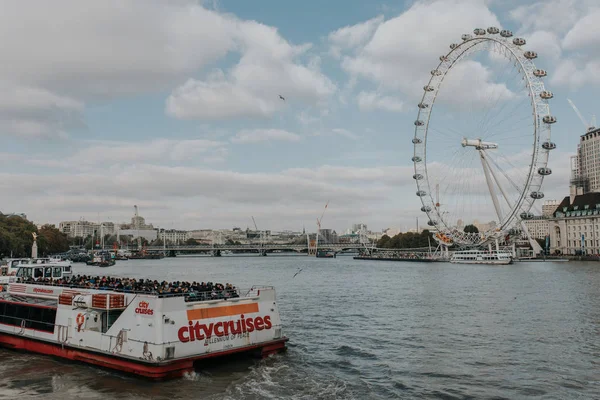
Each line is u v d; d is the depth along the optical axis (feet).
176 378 111.34
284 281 443.32
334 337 171.83
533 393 111.55
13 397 102.99
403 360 139.64
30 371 120.16
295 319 212.02
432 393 110.52
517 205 655.76
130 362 112.57
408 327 192.75
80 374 116.67
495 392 111.96
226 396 102.78
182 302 113.39
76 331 128.06
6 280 174.81
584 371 129.29
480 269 650.84
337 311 237.45
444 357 143.43
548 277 468.34
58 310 134.41
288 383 112.68
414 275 530.27
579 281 412.77
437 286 383.45
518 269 630.74
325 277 501.15
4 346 146.00
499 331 184.03
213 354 116.67
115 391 105.19
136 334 113.70
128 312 116.06
